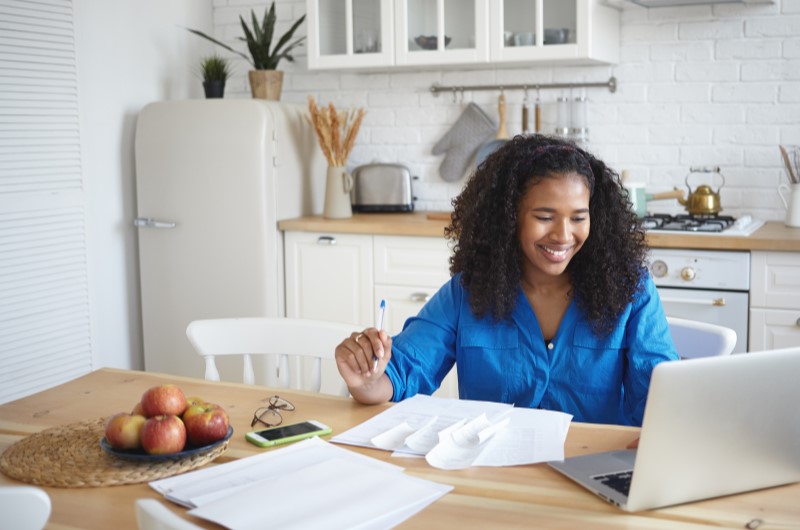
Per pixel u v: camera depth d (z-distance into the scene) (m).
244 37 4.41
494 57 3.54
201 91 4.41
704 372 1.16
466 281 1.87
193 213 3.80
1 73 3.40
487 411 1.63
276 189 3.77
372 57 3.75
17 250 3.51
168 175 3.83
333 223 3.67
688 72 3.60
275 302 3.79
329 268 3.73
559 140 1.83
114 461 1.40
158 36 4.14
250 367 2.14
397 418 1.61
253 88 3.98
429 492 1.26
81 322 3.80
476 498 1.26
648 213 3.58
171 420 1.39
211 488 1.29
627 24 3.68
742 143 3.55
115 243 3.97
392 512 1.20
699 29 3.56
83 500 1.28
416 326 1.90
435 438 1.50
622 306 1.79
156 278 3.92
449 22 3.62
